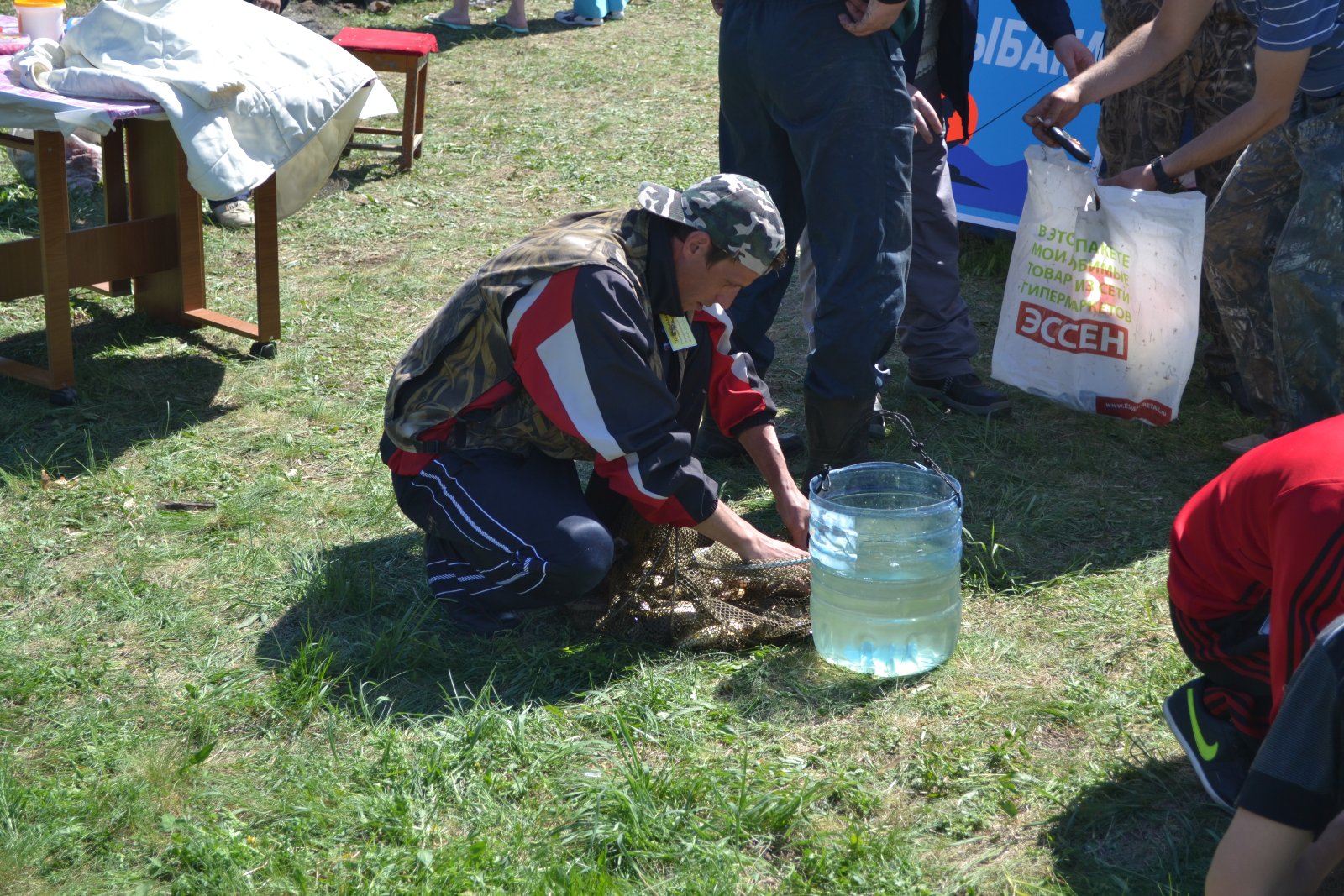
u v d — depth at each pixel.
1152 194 3.71
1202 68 4.28
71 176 6.35
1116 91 3.77
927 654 2.86
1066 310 3.97
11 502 3.61
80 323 4.86
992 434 4.15
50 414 4.13
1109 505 3.69
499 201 6.60
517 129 7.94
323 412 4.21
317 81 4.37
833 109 3.25
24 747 2.62
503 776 2.55
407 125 6.95
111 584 3.22
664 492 2.77
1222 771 2.36
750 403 3.11
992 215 5.79
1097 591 3.24
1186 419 4.26
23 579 3.24
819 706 2.76
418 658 2.91
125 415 4.16
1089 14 5.48
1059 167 3.86
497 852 2.33
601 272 2.69
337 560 3.33
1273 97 3.17
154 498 3.67
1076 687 2.82
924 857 2.33
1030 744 2.65
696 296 2.78
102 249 4.46
